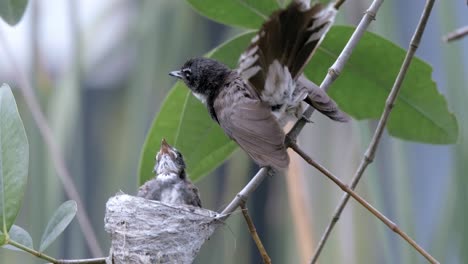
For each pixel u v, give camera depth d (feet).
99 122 47.29
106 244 43.39
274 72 26.09
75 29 40.88
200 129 34.04
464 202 33.99
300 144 38.96
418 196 37.50
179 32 42.47
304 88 27.55
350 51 28.32
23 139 26.48
